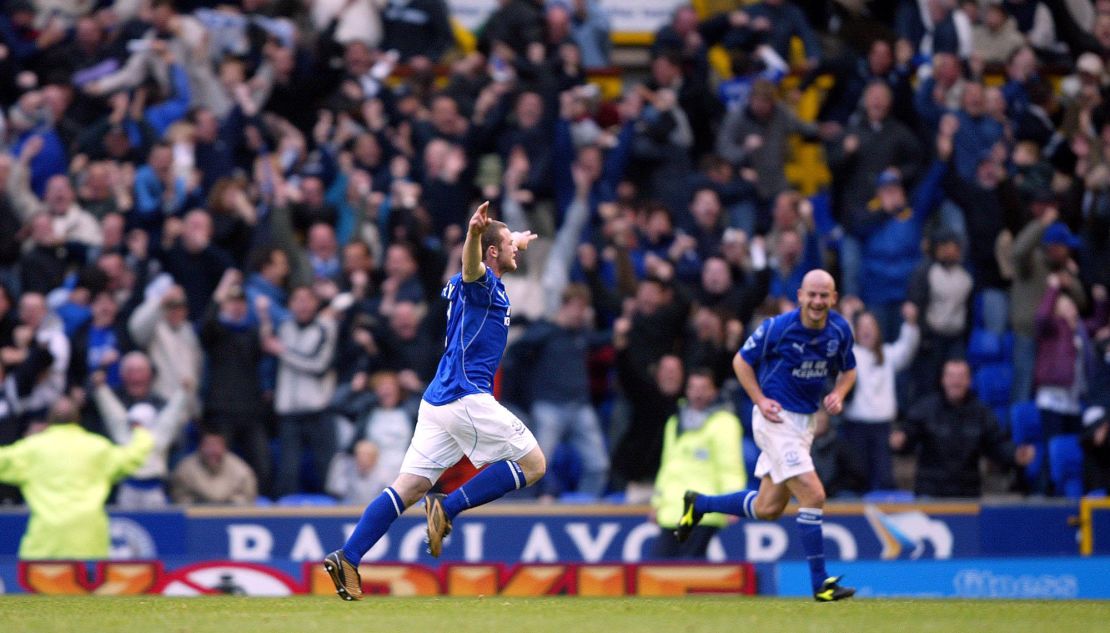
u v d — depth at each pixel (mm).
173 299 42844
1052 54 57375
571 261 45719
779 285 45781
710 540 38094
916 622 22938
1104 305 49250
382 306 43531
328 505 40688
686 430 38031
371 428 41531
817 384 28719
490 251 25359
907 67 49562
